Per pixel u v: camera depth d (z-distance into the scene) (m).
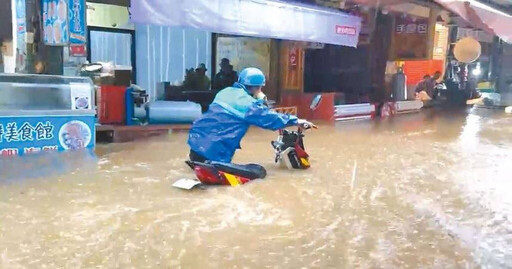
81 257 3.46
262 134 9.53
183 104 9.58
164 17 7.62
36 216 4.27
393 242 3.90
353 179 5.94
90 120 7.09
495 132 10.77
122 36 11.25
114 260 3.42
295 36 10.12
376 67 14.52
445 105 18.11
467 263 3.53
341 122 11.99
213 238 3.88
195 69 11.91
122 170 6.04
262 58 12.41
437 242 3.92
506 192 5.48
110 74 9.38
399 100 15.31
